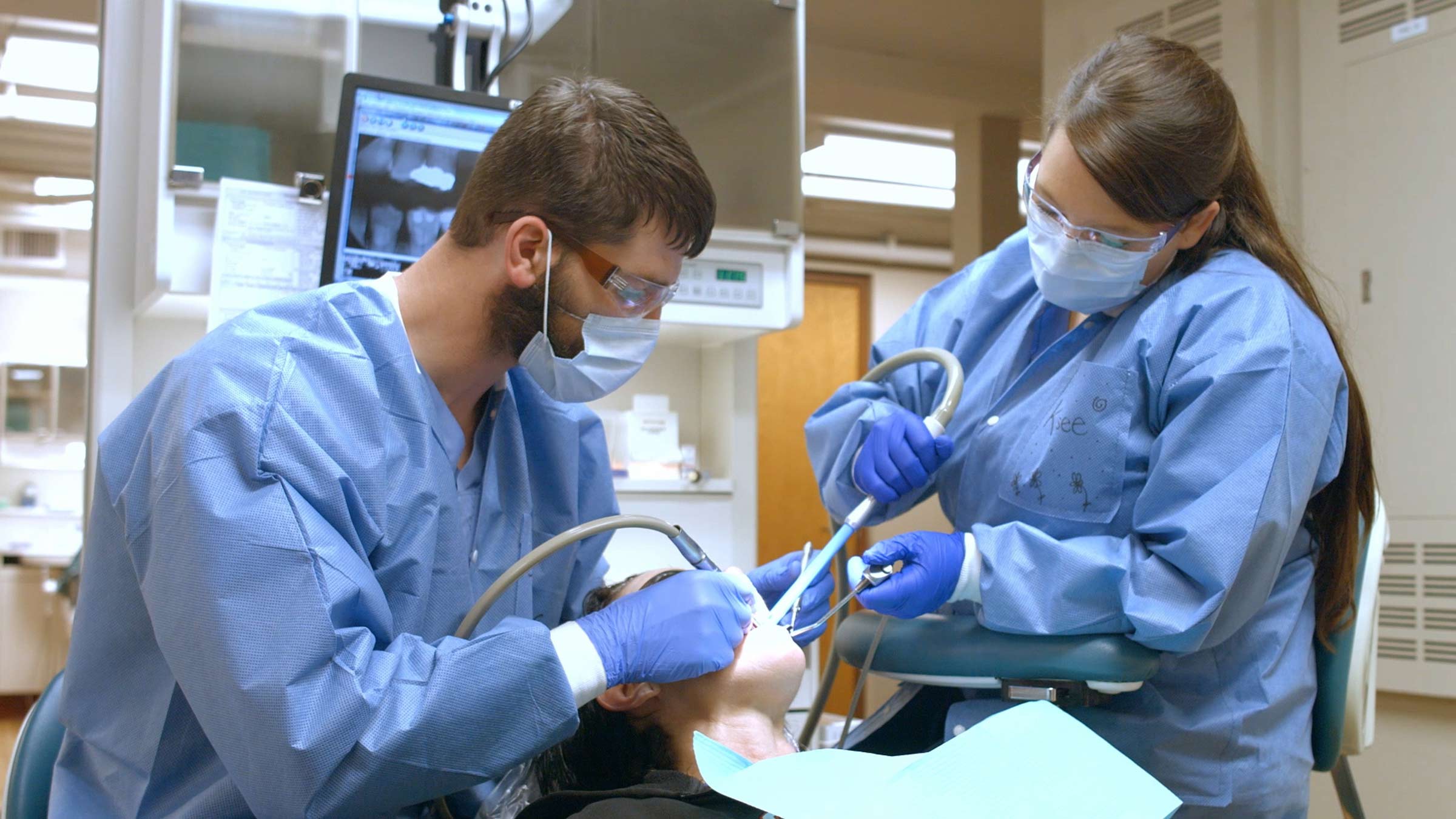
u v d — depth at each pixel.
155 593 1.04
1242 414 1.29
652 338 1.28
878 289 8.09
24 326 7.86
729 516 2.36
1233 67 3.43
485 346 1.26
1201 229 1.41
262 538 1.02
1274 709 1.36
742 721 1.27
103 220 1.83
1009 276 1.69
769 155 2.22
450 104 1.79
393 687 1.04
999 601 1.36
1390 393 3.05
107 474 1.15
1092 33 3.90
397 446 1.20
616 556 2.26
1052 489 1.46
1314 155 3.25
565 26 2.10
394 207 1.77
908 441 1.50
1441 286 2.94
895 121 6.08
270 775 1.00
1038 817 0.94
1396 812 3.06
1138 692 1.39
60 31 4.98
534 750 1.07
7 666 6.55
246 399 1.07
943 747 1.02
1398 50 3.05
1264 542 1.26
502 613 1.35
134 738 1.16
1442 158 2.95
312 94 1.83
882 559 1.39
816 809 0.92
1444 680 2.92
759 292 2.23
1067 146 1.36
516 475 1.41
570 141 1.17
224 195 1.73
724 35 2.20
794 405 7.69
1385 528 1.56
